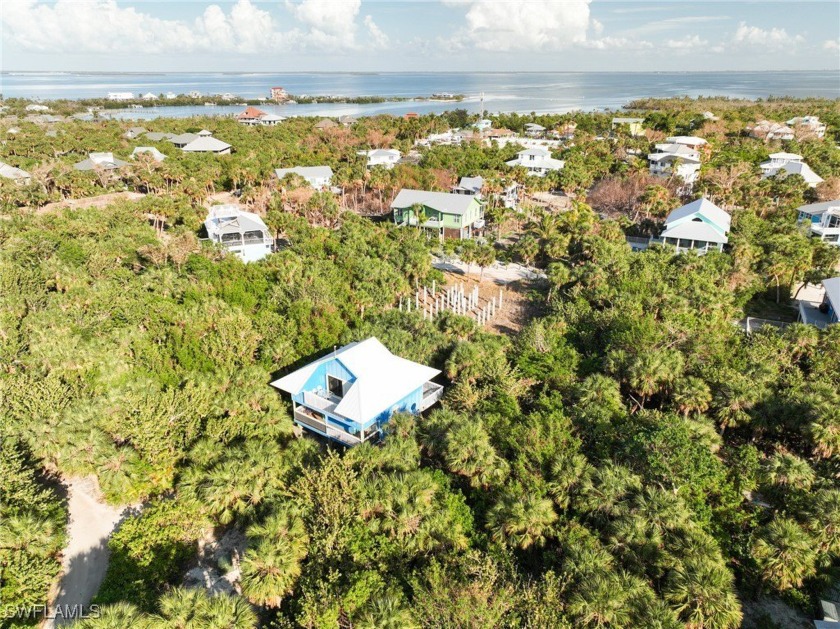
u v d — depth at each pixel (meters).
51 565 28.14
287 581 24.84
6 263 56.12
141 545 28.34
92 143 139.25
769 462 32.78
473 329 48.47
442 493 29.58
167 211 82.56
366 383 37.03
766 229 74.50
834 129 166.12
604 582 23.59
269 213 80.50
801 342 44.38
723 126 163.12
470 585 23.67
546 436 33.78
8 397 36.22
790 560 27.03
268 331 47.22
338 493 27.95
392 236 78.50
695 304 52.28
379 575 24.94
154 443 32.66
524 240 74.38
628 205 99.38
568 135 182.50
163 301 50.50
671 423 33.94
